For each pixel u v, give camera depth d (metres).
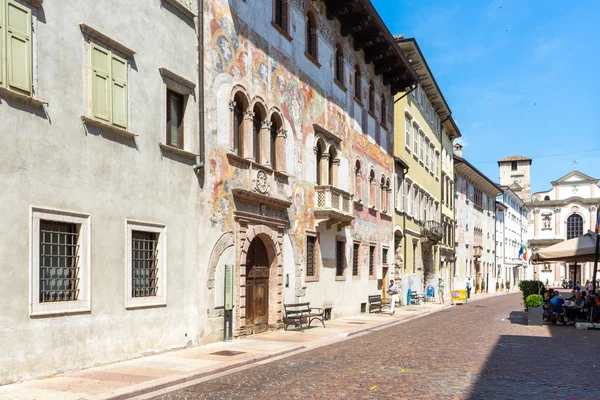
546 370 12.23
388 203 33.34
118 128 12.62
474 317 27.84
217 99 16.44
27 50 10.46
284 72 20.52
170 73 14.53
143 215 13.51
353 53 28.09
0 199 9.94
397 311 30.84
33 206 10.54
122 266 12.80
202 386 10.22
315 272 22.84
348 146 26.72
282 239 19.94
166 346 14.19
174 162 14.67
